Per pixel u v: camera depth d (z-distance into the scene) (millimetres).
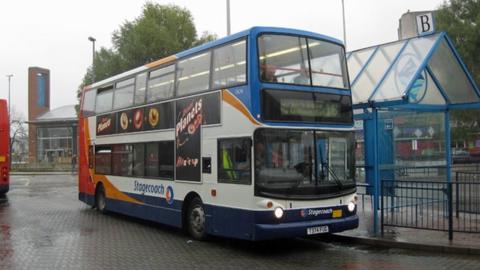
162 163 12609
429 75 13164
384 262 8852
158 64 13078
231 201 9969
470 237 10312
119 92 15109
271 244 10844
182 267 8695
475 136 44781
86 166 17281
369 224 12141
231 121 10039
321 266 8672
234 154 9938
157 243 11047
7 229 13117
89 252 10062
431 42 11750
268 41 9727
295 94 9781
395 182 11789
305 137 9781
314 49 10273
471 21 34094
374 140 11570
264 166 9336
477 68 33094
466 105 13289
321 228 9695
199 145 11078
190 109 11484
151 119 13195
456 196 10836
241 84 9773
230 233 9977
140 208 13641
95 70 36094
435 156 13812
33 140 76250
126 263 9047
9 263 9156
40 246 10719
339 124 10297
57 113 74000
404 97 10875
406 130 13492
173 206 12070
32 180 36969
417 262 8789
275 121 9477
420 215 11984
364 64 12625
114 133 15258
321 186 9812
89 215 15992
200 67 11266
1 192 19984
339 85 10508
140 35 34312
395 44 12406
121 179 14758
